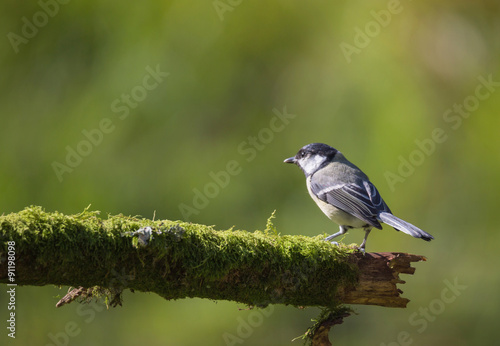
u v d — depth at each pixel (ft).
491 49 34.42
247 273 17.28
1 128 32.99
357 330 35.81
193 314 32.86
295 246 18.01
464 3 35.12
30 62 34.32
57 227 14.73
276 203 34.45
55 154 32.63
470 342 34.53
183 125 34.55
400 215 34.06
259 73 36.14
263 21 35.86
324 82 35.45
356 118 34.14
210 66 34.96
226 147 34.88
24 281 14.70
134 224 15.81
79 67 34.27
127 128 33.63
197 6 34.73
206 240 16.71
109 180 32.91
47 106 33.65
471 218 35.35
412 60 34.42
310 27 36.27
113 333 32.53
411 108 33.35
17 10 34.47
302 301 18.63
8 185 31.91
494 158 34.40
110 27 34.32
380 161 33.04
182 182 33.83
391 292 19.12
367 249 34.58
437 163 34.32
